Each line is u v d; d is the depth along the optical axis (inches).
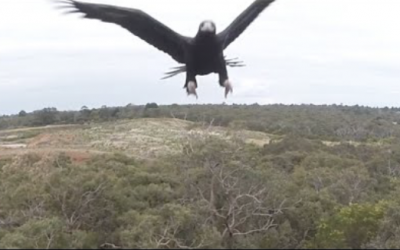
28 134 3203.7
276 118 3523.6
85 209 921.5
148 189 1053.2
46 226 806.5
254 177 930.1
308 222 904.3
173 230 791.1
